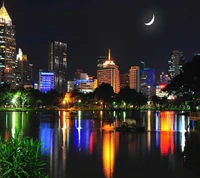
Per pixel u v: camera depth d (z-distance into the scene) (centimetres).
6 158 1037
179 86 10250
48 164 2259
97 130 5178
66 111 16588
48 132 4781
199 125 6325
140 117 10331
